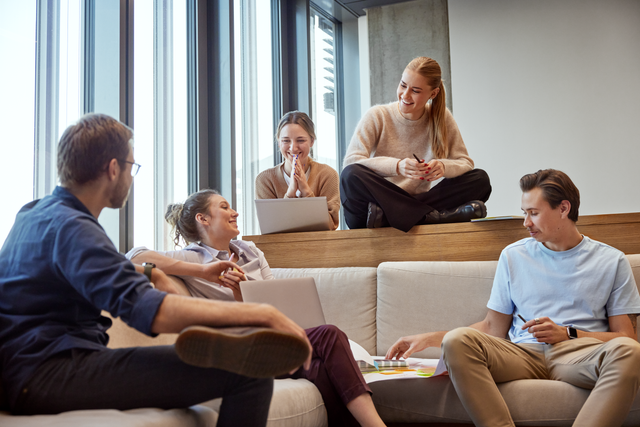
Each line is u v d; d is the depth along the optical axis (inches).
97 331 49.4
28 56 86.5
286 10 181.6
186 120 130.5
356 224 112.5
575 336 73.5
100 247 42.6
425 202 108.0
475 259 100.4
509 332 84.5
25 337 44.4
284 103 176.1
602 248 79.7
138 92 112.6
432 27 207.3
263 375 41.0
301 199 109.3
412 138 115.3
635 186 183.3
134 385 44.0
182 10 130.6
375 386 77.9
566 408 67.6
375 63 213.3
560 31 193.6
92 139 47.7
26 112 85.9
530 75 195.2
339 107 215.5
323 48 207.0
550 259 81.2
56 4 93.1
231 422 45.0
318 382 70.8
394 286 97.1
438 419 74.2
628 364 62.3
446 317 92.7
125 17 104.7
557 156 190.5
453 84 202.4
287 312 79.2
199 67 134.5
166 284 60.3
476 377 67.5
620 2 188.9
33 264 44.8
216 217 90.6
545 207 79.8
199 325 40.4
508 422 66.2
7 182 81.9
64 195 47.8
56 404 43.3
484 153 197.2
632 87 185.9
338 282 102.0
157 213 116.6
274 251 112.8
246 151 154.1
